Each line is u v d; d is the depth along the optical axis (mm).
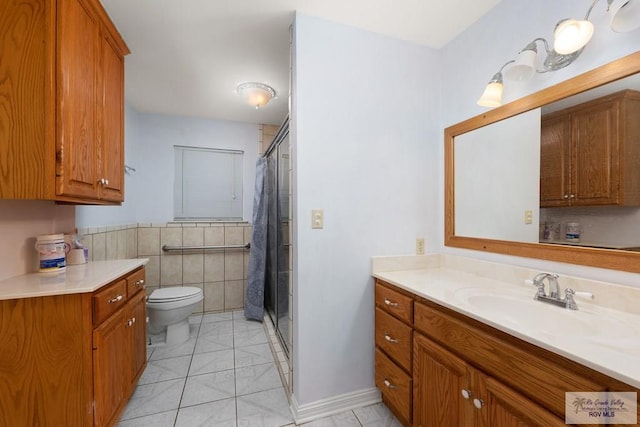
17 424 1065
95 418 1158
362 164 1619
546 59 1189
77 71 1201
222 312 3133
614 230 1021
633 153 972
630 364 633
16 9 1061
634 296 958
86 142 1279
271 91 2367
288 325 1896
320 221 1527
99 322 1205
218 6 1441
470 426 992
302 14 1487
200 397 1666
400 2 1413
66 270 1489
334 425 1447
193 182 3113
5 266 1284
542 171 1263
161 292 2473
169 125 2998
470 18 1544
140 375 1709
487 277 1484
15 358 1062
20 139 1062
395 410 1488
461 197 1683
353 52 1594
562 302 1071
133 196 2805
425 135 1779
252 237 2996
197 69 2072
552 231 1222
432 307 1202
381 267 1644
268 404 1607
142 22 1564
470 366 997
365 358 1629
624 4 880
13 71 1057
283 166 2281
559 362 740
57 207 1625
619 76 999
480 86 1545
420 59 1767
